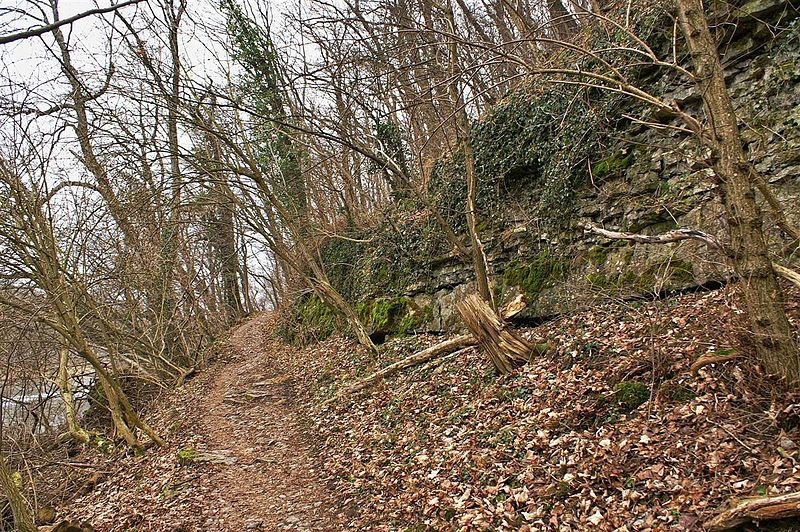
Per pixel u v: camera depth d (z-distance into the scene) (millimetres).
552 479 5148
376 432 8516
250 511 7336
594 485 4766
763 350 4398
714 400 4836
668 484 4305
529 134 10867
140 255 15836
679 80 8219
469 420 7223
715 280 7066
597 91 9523
